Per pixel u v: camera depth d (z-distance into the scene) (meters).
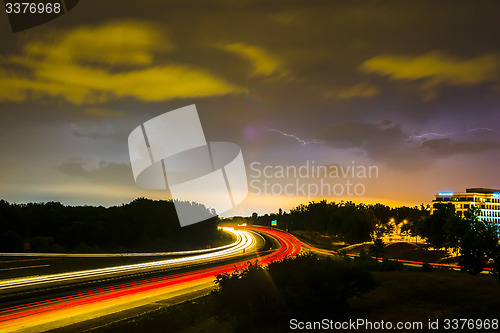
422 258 81.81
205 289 38.75
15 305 30.08
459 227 73.56
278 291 19.98
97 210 120.88
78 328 23.53
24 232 96.12
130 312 28.02
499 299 20.86
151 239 116.69
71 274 48.22
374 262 42.78
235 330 19.84
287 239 150.25
